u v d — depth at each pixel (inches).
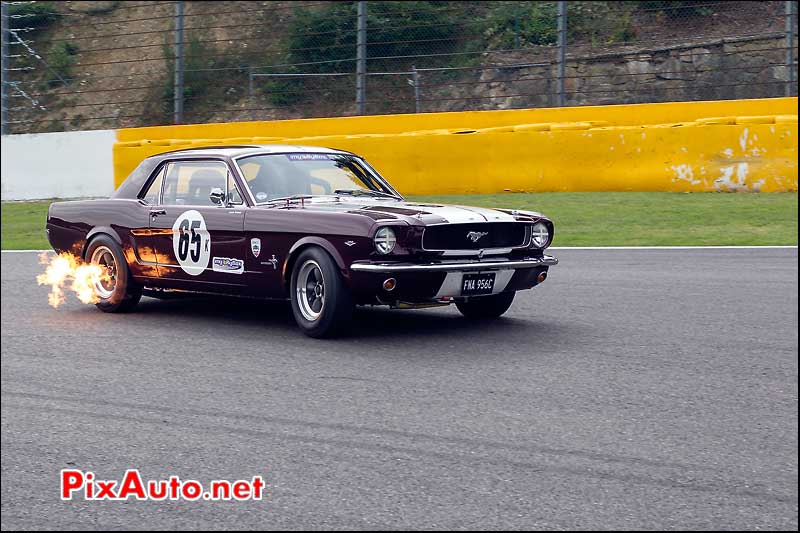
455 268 335.9
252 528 187.2
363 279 333.7
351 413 261.4
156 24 1348.4
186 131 902.4
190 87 1216.2
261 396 281.3
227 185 388.8
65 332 385.7
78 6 1407.5
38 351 351.3
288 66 1082.1
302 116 1137.4
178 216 395.2
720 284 457.4
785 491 200.2
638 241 598.5
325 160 410.0
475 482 208.1
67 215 442.6
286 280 361.1
